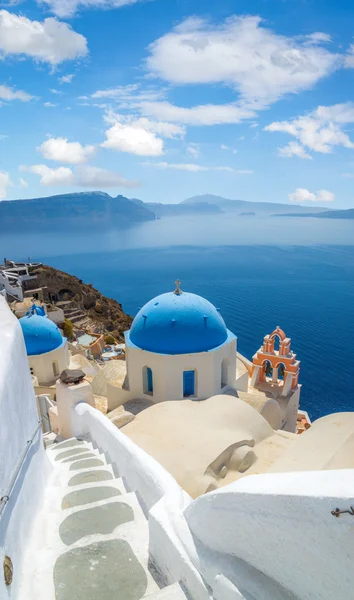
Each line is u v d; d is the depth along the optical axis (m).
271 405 18.19
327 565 3.26
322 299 99.25
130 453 8.80
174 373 17.20
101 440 11.51
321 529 3.20
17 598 5.27
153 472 7.66
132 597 5.38
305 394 48.78
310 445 6.36
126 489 8.64
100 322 67.25
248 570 4.29
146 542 6.53
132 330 18.77
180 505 6.21
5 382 6.06
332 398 47.97
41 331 25.28
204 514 4.95
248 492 4.02
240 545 4.36
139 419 15.02
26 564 5.98
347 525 2.96
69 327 51.94
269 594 3.93
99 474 9.52
